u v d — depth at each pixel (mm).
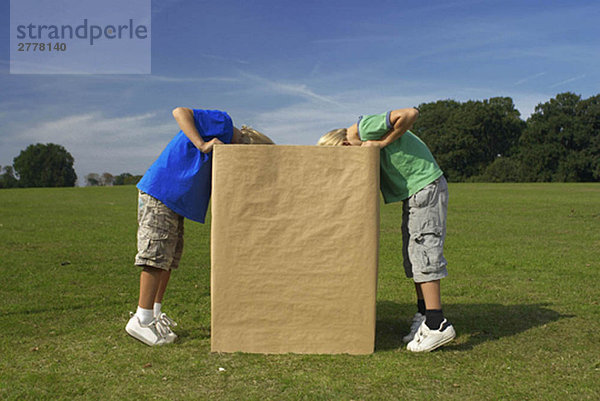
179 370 2760
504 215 12805
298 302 3064
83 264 6316
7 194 24875
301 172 3045
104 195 23828
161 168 3215
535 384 2582
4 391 2475
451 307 4211
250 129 3379
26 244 8086
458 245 7918
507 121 73375
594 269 5918
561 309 4105
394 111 3068
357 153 3033
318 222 3049
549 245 7895
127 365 2830
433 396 2436
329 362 2908
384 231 9883
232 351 3082
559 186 31531
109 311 4055
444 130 73062
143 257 3137
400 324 3744
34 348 3107
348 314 3064
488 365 2848
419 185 3186
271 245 3053
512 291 4816
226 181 3029
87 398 2404
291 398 2402
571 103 67188
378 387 2539
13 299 4441
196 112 3199
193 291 4895
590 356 2996
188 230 10148
